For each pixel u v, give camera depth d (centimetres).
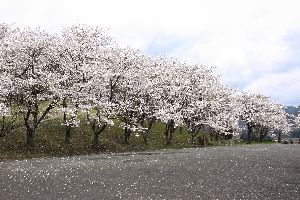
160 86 3662
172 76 3872
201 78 4056
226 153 2333
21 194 887
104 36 3256
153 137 3888
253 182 1025
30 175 1257
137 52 3297
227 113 4359
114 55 3166
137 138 3584
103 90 2953
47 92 2616
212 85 4200
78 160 1892
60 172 1333
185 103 3919
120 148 2917
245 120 5062
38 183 1065
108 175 1216
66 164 1658
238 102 5153
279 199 788
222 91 4197
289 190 893
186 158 1922
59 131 3005
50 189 954
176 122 3362
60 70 2983
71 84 2942
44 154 2303
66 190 935
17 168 1495
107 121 2733
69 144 2673
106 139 3116
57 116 3566
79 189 946
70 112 2611
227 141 5206
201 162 1661
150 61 3947
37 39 2688
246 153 2322
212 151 2620
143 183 1028
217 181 1050
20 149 2320
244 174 1202
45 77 2616
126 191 904
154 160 1811
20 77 2650
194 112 3812
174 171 1306
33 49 2677
